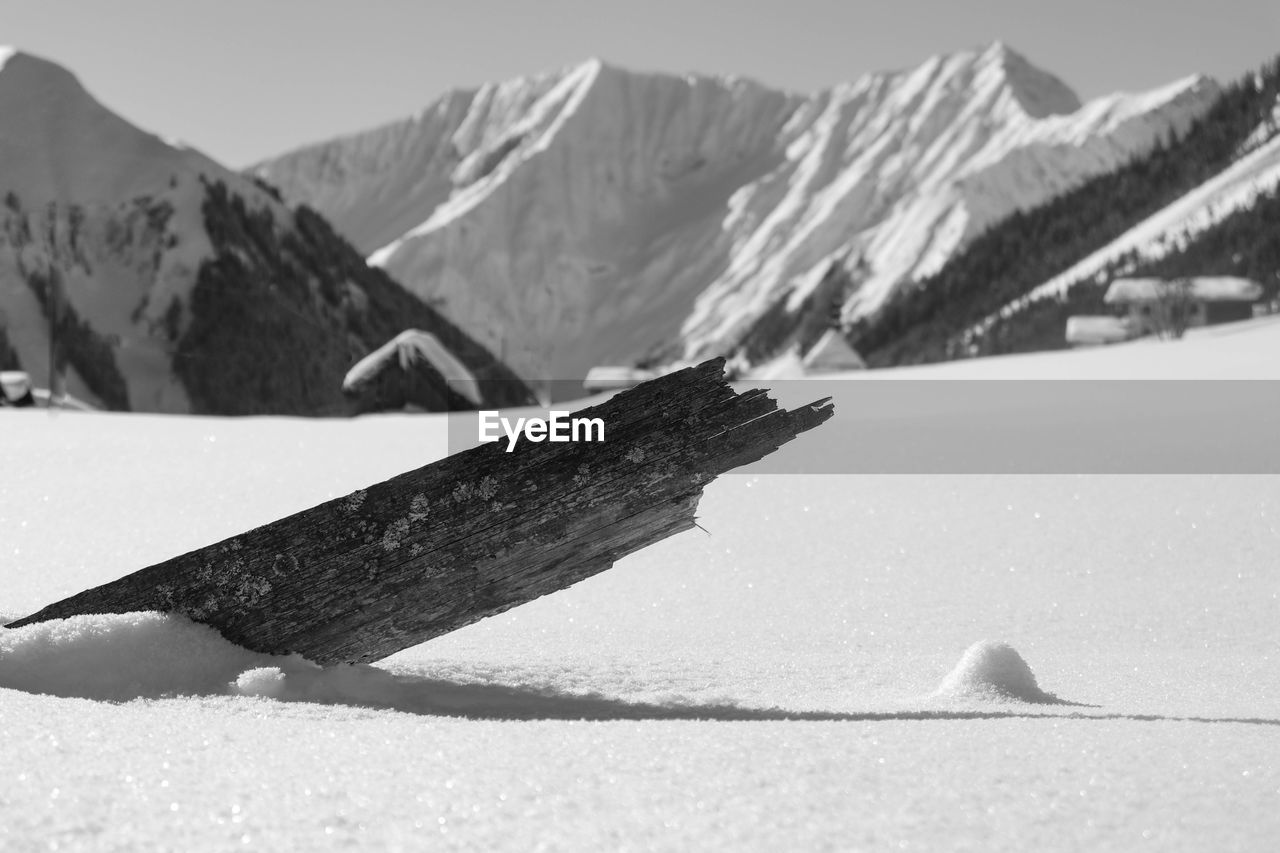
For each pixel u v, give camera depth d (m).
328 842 2.25
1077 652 6.41
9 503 11.20
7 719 3.17
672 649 5.90
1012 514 10.88
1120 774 2.79
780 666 5.18
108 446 15.55
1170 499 11.42
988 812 2.50
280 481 12.65
